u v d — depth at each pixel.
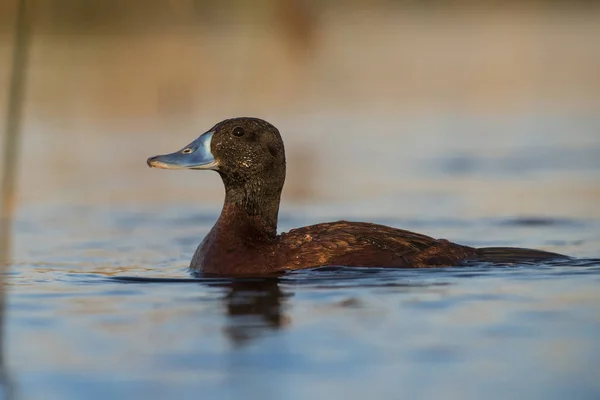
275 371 8.28
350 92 32.16
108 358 8.66
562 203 17.77
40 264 13.31
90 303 10.59
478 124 27.31
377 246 11.82
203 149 12.35
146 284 11.55
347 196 18.95
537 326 9.44
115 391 7.89
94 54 32.88
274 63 33.56
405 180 20.56
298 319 9.66
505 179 20.41
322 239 11.90
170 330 9.41
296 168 22.11
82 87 29.84
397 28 44.28
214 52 33.59
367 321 9.58
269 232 12.14
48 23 32.62
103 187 20.09
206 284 11.38
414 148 24.19
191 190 20.05
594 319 9.63
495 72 35.56
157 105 28.03
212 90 30.25
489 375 8.20
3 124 24.47
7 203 10.16
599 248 13.95
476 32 43.44
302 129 26.72
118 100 28.61
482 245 14.54
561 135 25.38
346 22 42.50
